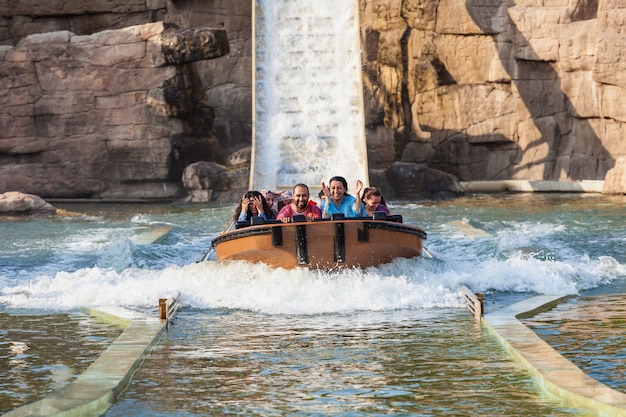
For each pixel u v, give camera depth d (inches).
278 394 585.0
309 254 975.6
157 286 997.2
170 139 2458.2
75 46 2458.2
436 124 2849.4
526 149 2709.2
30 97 2458.2
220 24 3038.9
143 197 2472.9
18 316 885.8
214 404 563.8
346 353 699.4
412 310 879.1
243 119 3056.1
